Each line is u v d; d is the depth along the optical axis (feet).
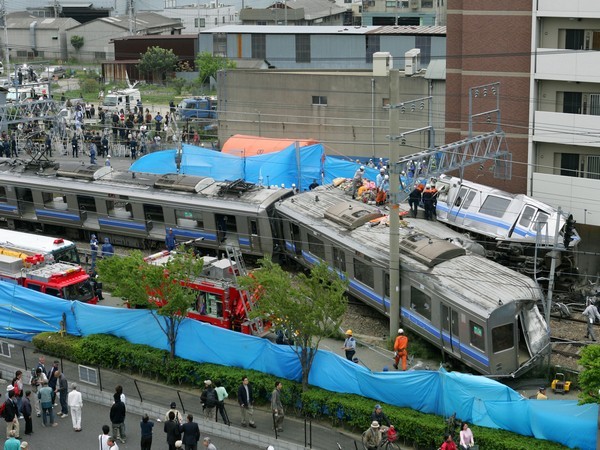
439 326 122.62
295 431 109.91
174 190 168.66
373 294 137.49
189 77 362.33
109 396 118.73
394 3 440.45
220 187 165.07
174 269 122.83
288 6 418.31
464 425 99.55
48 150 241.35
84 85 352.69
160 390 121.49
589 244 167.32
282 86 226.99
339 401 110.42
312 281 113.60
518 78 173.06
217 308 131.44
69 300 139.95
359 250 138.00
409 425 104.88
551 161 170.91
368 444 101.40
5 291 138.31
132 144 238.89
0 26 439.22
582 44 163.94
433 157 139.64
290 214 155.22
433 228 146.82
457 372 111.65
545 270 148.36
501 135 157.28
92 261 158.81
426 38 282.15
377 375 109.91
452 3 180.24
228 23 474.90
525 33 170.71
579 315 140.46
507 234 152.25
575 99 166.09
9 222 191.42
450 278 122.31
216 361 122.93
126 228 174.19
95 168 180.04
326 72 241.55
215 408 111.34
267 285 114.42
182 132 247.50
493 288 118.32
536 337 116.78
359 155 220.02
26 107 256.11
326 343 131.54
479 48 175.52
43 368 118.83
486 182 179.32
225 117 236.63
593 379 96.37
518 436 101.35
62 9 505.66
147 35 399.24
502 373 114.83
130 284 123.65
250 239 160.76
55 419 115.65
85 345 129.49
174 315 123.75
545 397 106.83
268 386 115.44
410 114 211.61
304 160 184.96
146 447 103.91
